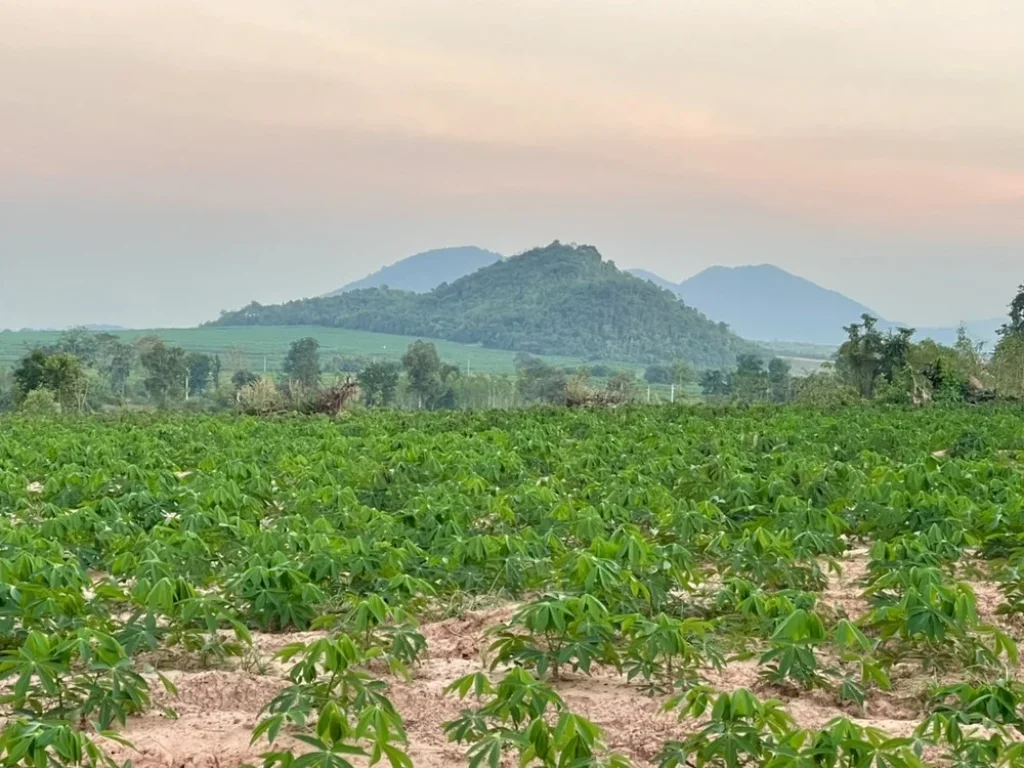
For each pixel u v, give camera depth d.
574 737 5.22
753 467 16.34
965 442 20.97
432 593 8.84
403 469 16.48
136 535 11.55
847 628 6.99
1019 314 74.50
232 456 20.53
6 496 15.00
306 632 9.06
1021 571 9.52
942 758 6.52
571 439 24.77
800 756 5.21
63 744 5.27
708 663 8.42
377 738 5.31
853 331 54.75
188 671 8.41
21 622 8.03
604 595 8.29
